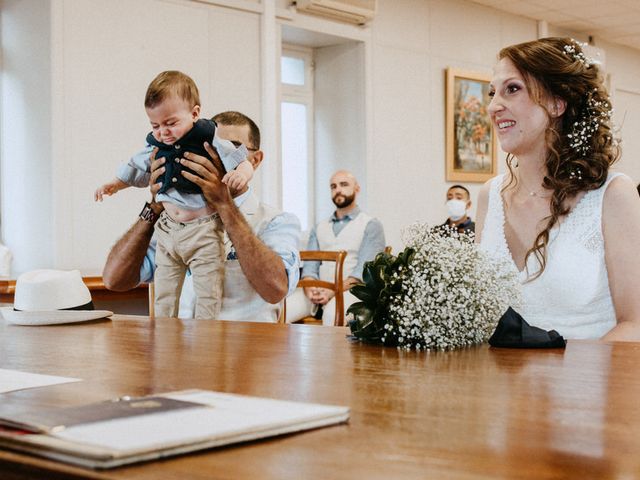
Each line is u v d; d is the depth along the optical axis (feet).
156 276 10.34
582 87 7.84
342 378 4.99
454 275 6.22
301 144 30.12
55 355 6.23
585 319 7.95
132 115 22.52
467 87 33.50
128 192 22.36
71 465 2.94
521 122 7.98
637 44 42.83
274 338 7.07
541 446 3.30
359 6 28.19
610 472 2.94
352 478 2.85
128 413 3.49
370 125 29.60
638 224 7.72
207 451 3.16
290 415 3.55
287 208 29.73
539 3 34.27
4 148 22.25
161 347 6.57
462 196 28.30
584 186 7.84
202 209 9.98
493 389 4.59
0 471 3.05
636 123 44.83
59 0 20.90
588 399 4.29
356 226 23.71
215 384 4.83
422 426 3.65
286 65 29.53
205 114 24.12
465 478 2.85
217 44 24.39
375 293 6.51
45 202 21.21
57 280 9.16
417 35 31.68
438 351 6.17
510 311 6.41
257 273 9.67
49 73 20.93
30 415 3.46
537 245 7.96
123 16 22.24
